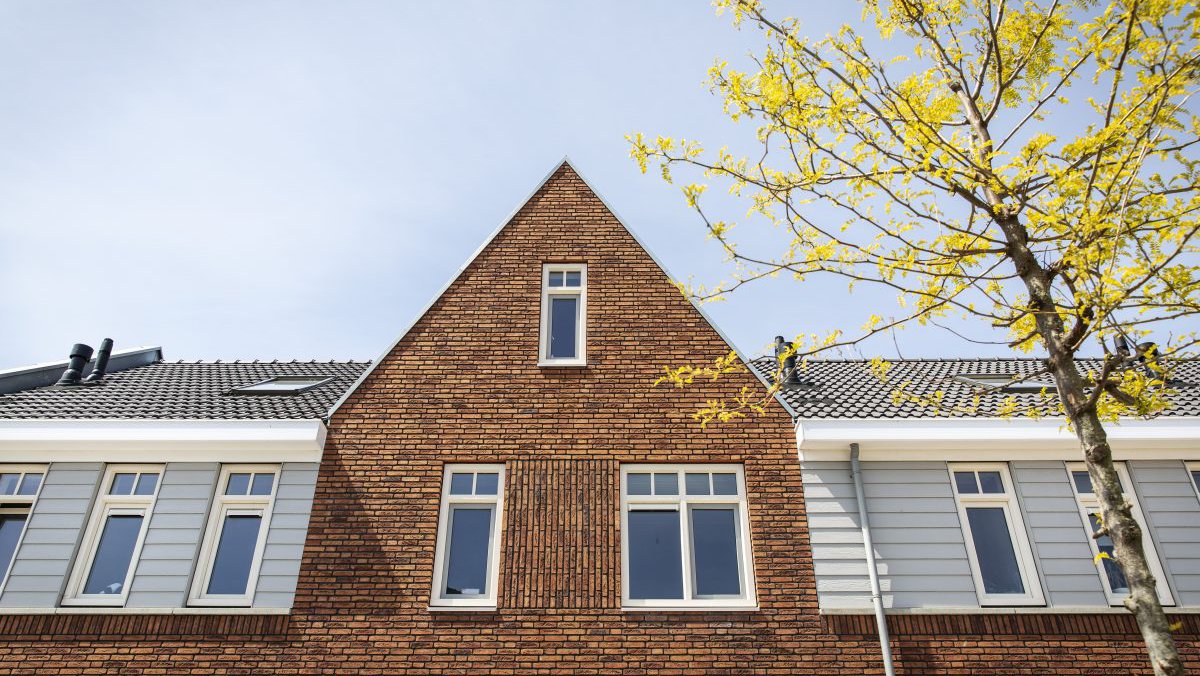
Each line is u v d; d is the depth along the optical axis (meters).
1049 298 7.04
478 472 10.70
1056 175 6.60
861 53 7.65
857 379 13.62
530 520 10.23
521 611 9.62
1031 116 7.70
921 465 10.62
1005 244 7.28
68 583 10.00
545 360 11.60
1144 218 6.66
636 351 11.52
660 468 10.67
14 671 9.30
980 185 7.32
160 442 10.59
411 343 11.59
